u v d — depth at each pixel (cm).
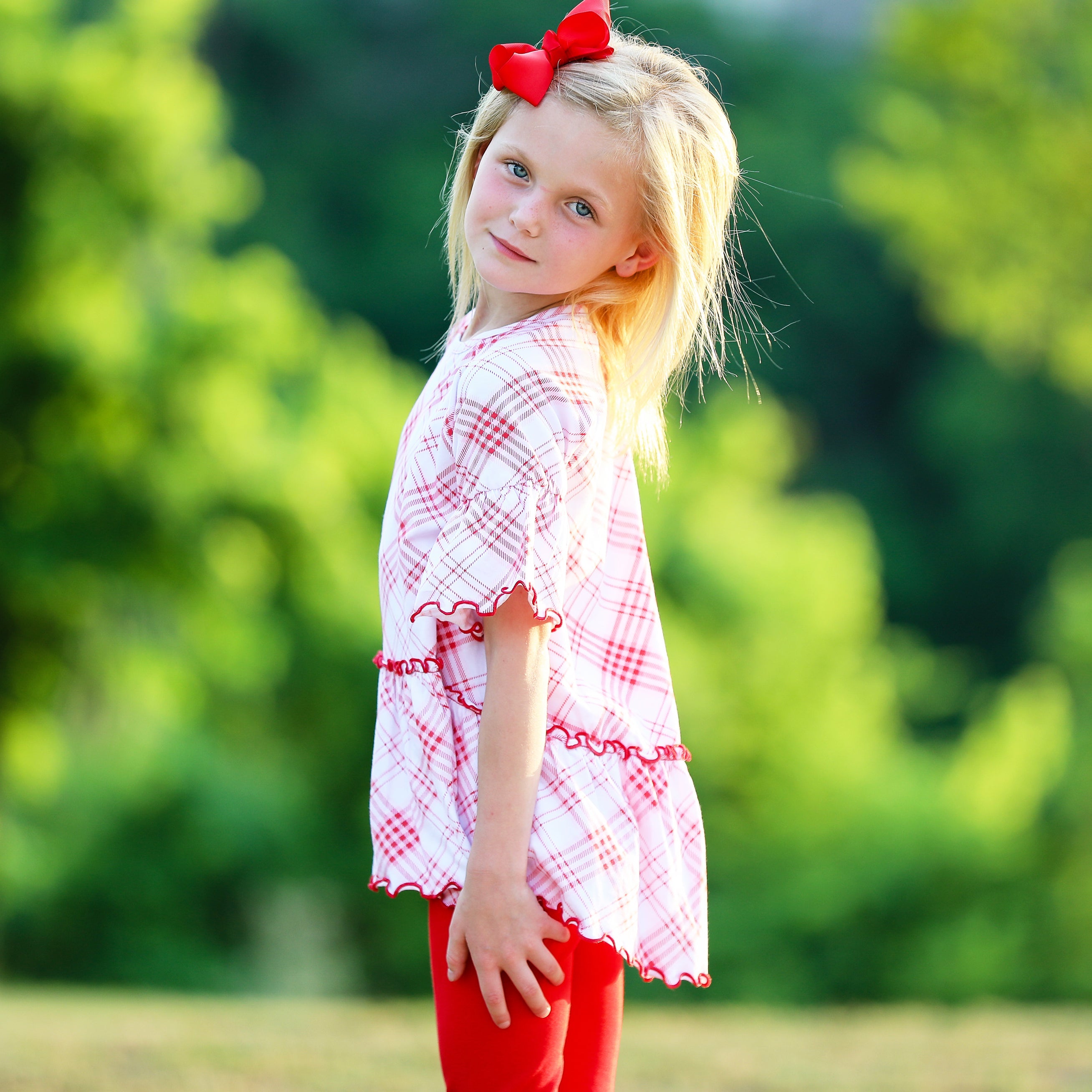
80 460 1445
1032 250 1495
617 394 291
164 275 1553
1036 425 4197
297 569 1606
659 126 274
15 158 1423
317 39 4481
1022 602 4297
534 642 260
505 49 285
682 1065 605
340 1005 941
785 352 4422
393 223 4212
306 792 2184
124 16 1498
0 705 1513
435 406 281
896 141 1516
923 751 2267
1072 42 1432
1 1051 579
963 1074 593
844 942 1828
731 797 2034
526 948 254
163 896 2044
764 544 2205
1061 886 1783
